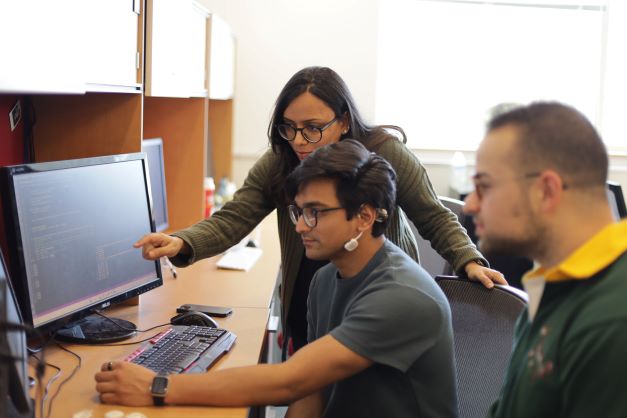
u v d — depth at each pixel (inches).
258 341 74.7
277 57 188.5
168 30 98.9
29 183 63.9
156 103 129.3
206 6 187.2
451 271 86.6
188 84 115.8
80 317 70.1
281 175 81.4
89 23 67.5
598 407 37.7
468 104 201.0
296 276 86.4
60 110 85.7
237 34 187.8
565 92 201.0
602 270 39.9
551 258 42.5
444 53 199.2
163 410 55.6
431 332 57.8
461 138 201.8
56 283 66.8
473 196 45.0
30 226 63.9
